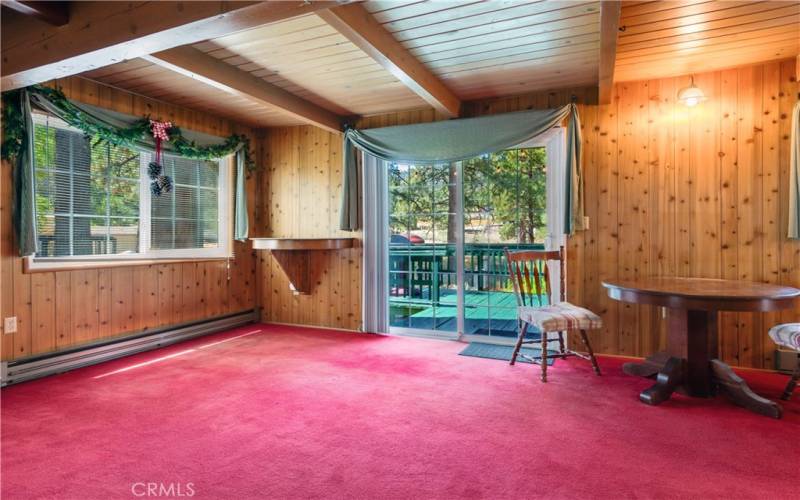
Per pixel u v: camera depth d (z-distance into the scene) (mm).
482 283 4230
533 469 1894
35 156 3174
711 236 3410
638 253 3602
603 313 3703
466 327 4312
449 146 4016
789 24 2648
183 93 3852
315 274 4859
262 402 2650
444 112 3984
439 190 4355
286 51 3035
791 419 2387
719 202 3383
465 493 1725
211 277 4582
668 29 2709
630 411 2506
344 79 3586
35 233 3059
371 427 2307
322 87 3777
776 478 1812
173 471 1887
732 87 3342
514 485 1775
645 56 3113
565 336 3797
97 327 3547
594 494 1711
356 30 2439
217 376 3141
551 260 3836
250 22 2043
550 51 3041
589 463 1939
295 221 4973
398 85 3725
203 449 2076
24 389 2879
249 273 5059
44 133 3246
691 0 2371
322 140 4832
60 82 3283
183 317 4281
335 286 4770
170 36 2158
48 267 3205
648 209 3570
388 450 2066
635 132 3600
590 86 3719
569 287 3791
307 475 1855
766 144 3262
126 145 3686
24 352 3084
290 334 4496
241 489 1757
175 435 2217
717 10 2477
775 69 3232
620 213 3648
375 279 4523
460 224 4242
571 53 3076
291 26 2656
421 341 4191
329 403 2633
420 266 4473
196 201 4465
